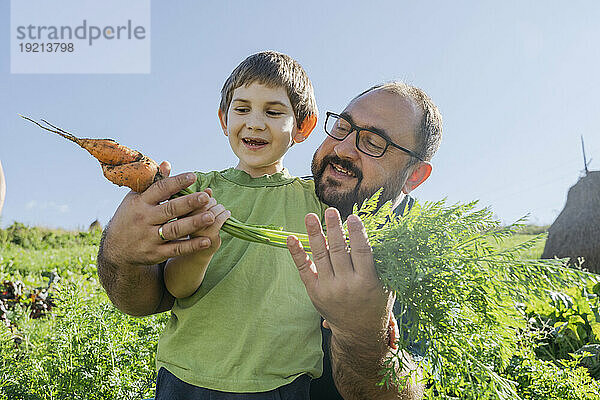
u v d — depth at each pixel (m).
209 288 1.91
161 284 1.88
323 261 1.49
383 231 1.62
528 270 1.55
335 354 1.72
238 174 2.20
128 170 1.59
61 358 3.80
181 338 1.87
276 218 2.07
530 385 3.36
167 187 1.55
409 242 1.57
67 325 3.97
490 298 1.56
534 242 1.62
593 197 12.21
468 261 1.56
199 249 1.60
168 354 1.88
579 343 5.23
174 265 1.79
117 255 1.64
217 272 1.94
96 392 3.69
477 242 1.61
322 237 1.49
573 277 1.53
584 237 11.99
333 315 1.54
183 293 1.85
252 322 1.85
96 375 3.74
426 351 1.56
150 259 1.61
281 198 2.14
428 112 2.30
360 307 1.50
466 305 1.57
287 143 2.27
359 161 2.16
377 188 2.17
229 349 1.84
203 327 1.86
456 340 1.55
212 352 1.84
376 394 1.73
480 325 1.58
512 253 1.60
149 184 1.61
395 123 2.19
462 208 1.65
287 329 1.86
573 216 12.32
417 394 1.79
